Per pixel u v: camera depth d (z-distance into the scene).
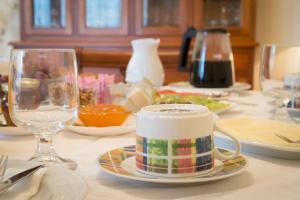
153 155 0.58
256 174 0.63
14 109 0.68
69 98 0.69
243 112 1.19
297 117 1.14
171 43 2.95
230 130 0.81
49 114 0.68
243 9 3.03
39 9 3.18
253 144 0.72
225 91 1.51
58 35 3.14
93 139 0.88
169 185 0.57
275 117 1.11
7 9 3.52
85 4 3.09
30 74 0.67
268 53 1.14
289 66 1.13
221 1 3.05
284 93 1.14
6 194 0.49
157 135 0.58
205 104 1.14
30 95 0.67
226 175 0.58
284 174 0.63
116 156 0.67
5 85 0.89
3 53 3.55
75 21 3.12
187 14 3.03
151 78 1.48
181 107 0.64
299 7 3.03
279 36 3.13
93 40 3.10
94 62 1.96
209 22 3.06
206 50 1.57
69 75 0.69
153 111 0.60
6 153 0.75
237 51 3.00
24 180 0.51
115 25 3.09
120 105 1.03
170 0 3.05
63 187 0.50
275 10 3.14
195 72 1.59
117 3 3.07
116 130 0.90
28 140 0.85
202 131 0.59
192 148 0.58
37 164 0.57
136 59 1.49
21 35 3.19
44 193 0.50
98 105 0.99
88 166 0.68
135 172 0.60
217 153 0.62
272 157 0.73
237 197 0.54
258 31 3.20
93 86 1.12
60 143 0.84
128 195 0.55
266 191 0.56
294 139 0.76
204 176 0.58
